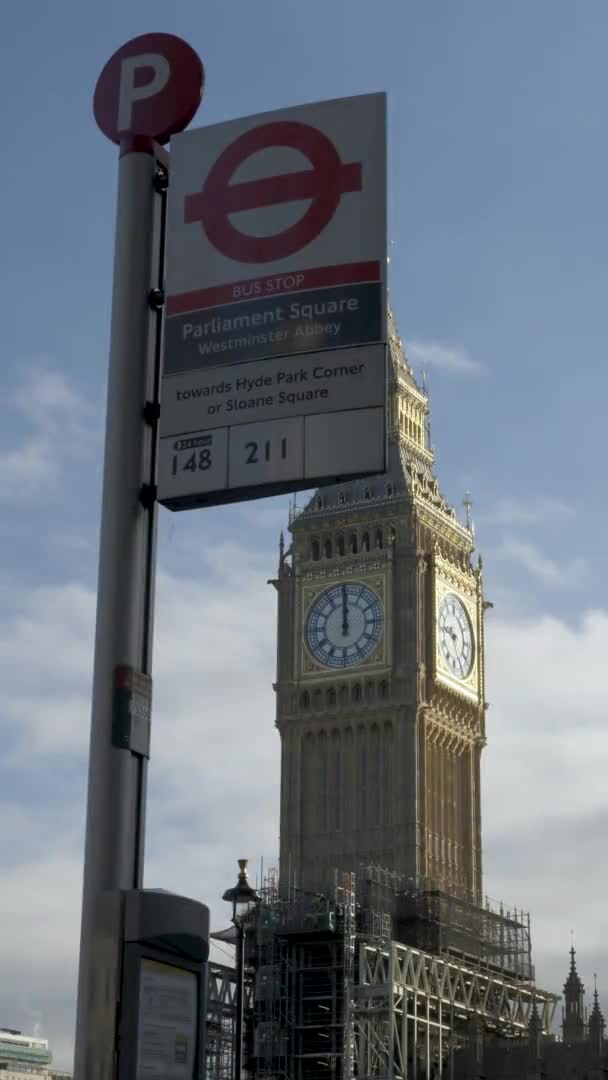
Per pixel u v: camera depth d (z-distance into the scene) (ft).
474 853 530.68
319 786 520.83
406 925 483.10
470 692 545.85
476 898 522.88
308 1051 456.45
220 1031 448.24
